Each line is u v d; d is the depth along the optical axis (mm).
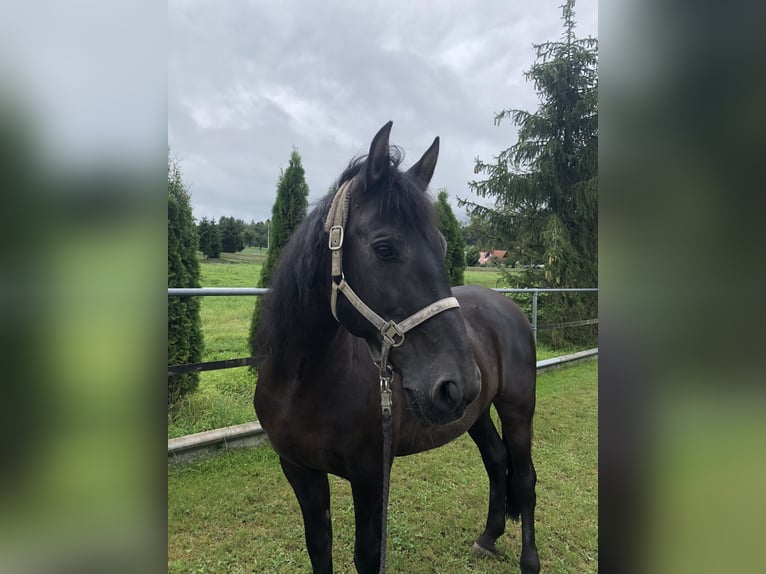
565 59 10312
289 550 2588
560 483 3467
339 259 1509
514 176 10953
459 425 2236
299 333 1651
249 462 3584
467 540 2744
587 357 8055
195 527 2740
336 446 1705
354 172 1688
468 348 1423
